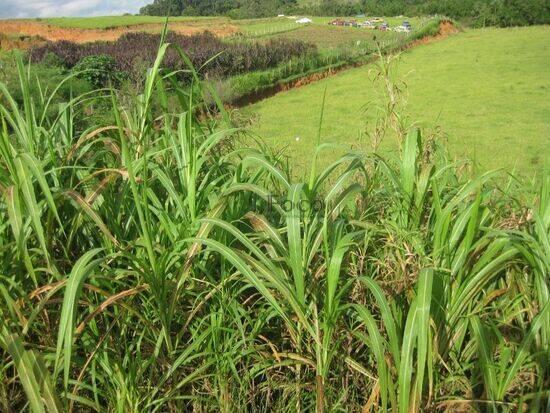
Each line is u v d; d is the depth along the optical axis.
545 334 1.82
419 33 38.22
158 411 1.89
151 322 1.88
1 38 30.48
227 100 20.14
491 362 1.72
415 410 1.61
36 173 1.64
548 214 2.02
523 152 12.32
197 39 33.59
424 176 2.16
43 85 11.20
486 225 2.31
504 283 2.16
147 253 1.91
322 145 2.03
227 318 2.02
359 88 23.52
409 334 1.58
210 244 1.69
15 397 1.83
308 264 1.88
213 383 1.97
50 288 1.64
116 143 2.35
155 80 2.16
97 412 1.72
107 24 54.72
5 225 1.82
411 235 2.07
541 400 1.82
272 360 2.01
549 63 26.52
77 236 2.11
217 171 2.39
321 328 1.87
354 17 74.00
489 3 55.00
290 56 29.42
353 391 2.00
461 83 23.30
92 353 1.68
